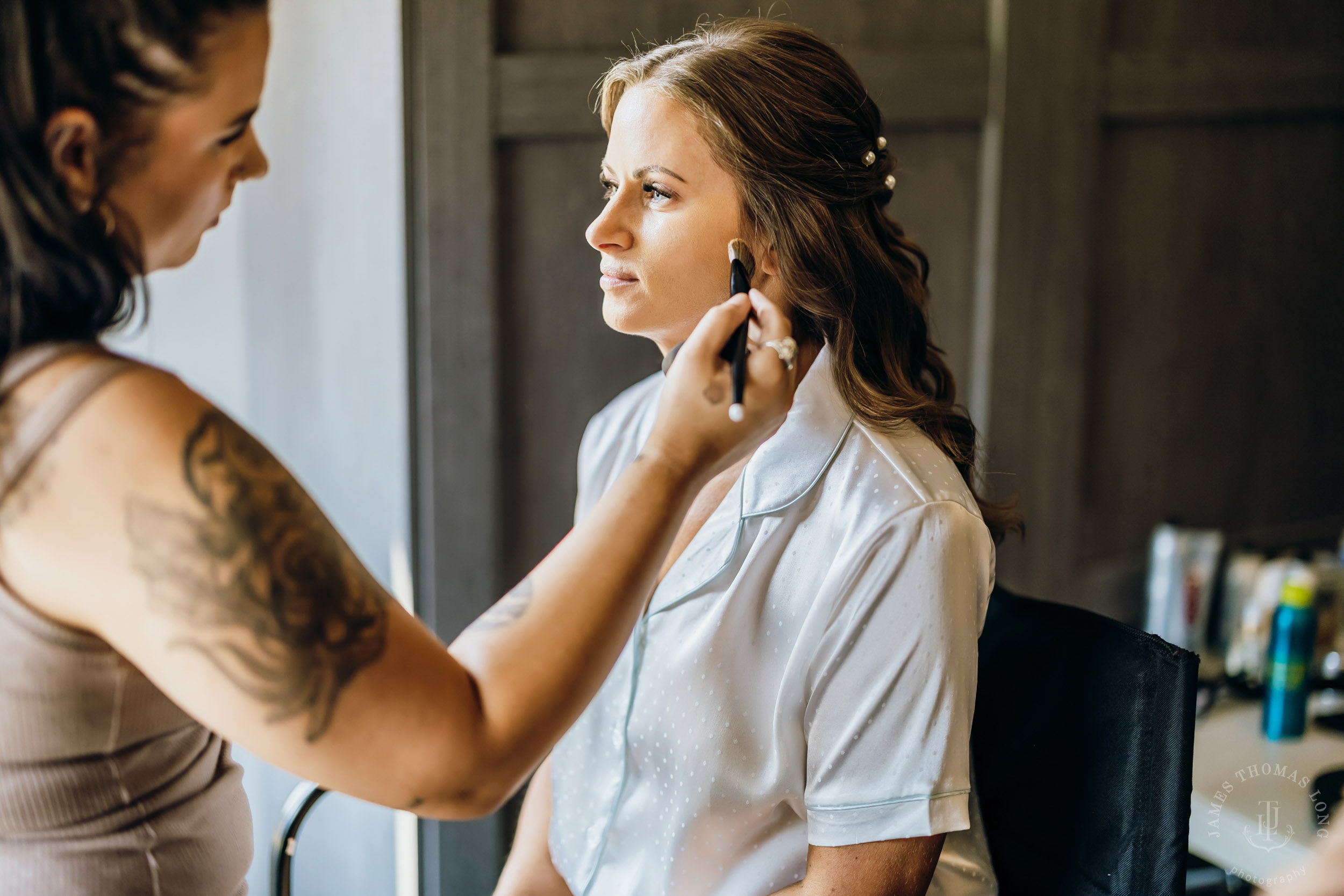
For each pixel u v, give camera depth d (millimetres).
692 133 923
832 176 938
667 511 625
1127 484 2057
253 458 557
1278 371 2174
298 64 1636
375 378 1545
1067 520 1982
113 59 524
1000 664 1031
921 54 1670
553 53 1470
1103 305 1954
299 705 540
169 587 533
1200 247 2023
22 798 586
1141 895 894
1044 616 1004
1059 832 965
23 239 536
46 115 528
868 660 865
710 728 933
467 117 1427
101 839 610
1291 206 2100
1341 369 2248
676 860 963
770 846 950
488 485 1541
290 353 1804
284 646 535
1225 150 2002
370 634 555
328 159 1581
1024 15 1725
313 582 545
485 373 1509
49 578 550
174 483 533
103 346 567
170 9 521
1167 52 1881
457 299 1475
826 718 884
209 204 604
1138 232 1954
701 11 1540
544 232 1523
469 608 1567
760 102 917
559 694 592
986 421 1859
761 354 652
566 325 1566
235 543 532
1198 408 2100
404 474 1514
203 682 543
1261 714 1588
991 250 1791
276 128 1735
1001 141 1750
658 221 947
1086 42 1788
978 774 1050
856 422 933
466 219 1455
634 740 978
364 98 1461
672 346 1015
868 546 863
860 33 1640
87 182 548
